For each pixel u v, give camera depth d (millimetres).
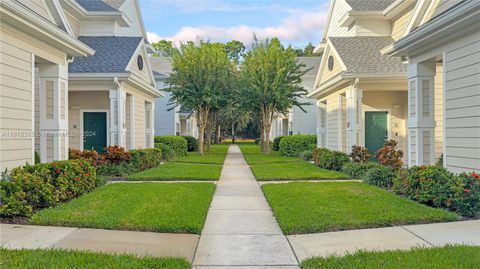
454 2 7500
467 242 4535
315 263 3895
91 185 8117
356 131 12352
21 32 7113
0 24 6500
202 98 20109
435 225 5391
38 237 4809
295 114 27188
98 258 3949
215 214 6508
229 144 39219
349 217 5742
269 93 20000
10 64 6793
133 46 14359
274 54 20062
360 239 4809
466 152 6973
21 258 3877
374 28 15641
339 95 14094
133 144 14383
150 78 16562
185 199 7305
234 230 5453
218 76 20594
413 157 8961
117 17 15703
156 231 5270
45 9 7996
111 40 14984
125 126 13859
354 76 11773
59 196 6633
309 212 6141
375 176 9117
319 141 17328
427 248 4254
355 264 3775
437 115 11289
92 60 12898
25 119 7277
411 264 3707
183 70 20156
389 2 16234
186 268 3793
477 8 6051
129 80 12578
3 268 3602
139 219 5637
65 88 8953
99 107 14586
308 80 28703
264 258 4238
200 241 4887
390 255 4020
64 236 4875
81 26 15750
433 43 7883
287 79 20062
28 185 6074
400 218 5566
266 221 6004
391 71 11734
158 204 6742
